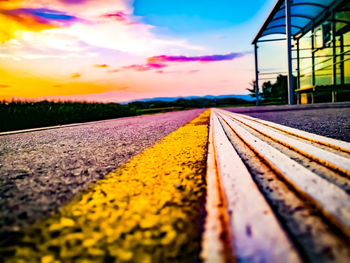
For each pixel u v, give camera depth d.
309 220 0.70
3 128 8.48
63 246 0.74
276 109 8.80
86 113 12.60
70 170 1.77
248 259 0.53
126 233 0.79
